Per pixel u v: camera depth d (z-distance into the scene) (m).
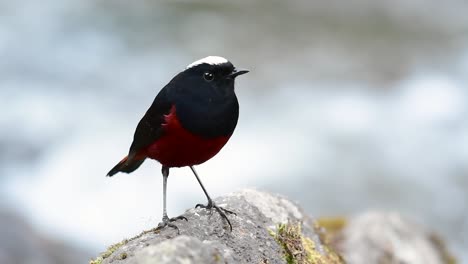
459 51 23.16
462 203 15.95
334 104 19.52
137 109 18.55
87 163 16.22
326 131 17.95
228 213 6.93
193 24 23.73
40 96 18.81
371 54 22.95
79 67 20.38
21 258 11.48
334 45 23.41
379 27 24.88
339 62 22.25
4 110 18.17
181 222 6.64
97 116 18.03
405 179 16.44
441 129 18.31
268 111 18.84
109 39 22.00
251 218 7.04
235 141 17.09
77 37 21.94
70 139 17.03
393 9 26.11
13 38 21.47
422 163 17.02
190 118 6.79
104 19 23.08
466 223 15.65
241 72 6.96
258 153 16.75
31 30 21.92
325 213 15.51
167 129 6.84
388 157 17.05
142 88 19.59
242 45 22.86
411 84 20.95
